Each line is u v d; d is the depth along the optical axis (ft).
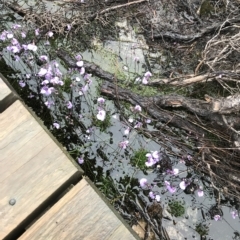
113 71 3.35
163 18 3.58
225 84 3.03
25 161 1.96
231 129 2.73
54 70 3.17
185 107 3.05
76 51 3.45
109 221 1.83
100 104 2.97
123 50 3.48
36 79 3.23
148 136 3.00
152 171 2.91
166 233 2.71
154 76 3.35
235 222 2.77
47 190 1.90
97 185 2.86
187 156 2.89
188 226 2.74
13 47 3.03
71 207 1.86
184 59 3.43
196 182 2.87
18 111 2.10
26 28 3.49
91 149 2.98
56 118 3.10
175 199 2.83
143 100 3.09
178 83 3.15
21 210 1.86
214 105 2.74
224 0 3.61
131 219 2.75
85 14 3.57
